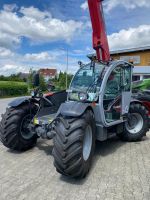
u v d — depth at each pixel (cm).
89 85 505
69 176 395
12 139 509
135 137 628
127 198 348
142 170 444
